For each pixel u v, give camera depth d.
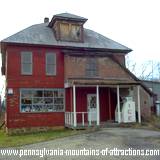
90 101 27.16
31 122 25.03
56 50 26.61
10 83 24.80
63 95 26.33
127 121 25.30
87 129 22.44
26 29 27.88
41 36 27.30
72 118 24.16
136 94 28.17
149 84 42.22
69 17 27.69
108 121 26.48
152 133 19.52
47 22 31.12
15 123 24.56
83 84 24.12
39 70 25.83
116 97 28.00
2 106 52.19
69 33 27.86
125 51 28.75
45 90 25.81
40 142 17.66
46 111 25.64
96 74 27.22
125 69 28.14
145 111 29.50
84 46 27.38
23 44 25.36
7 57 25.02
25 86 25.20
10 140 19.92
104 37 30.47
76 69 26.67
